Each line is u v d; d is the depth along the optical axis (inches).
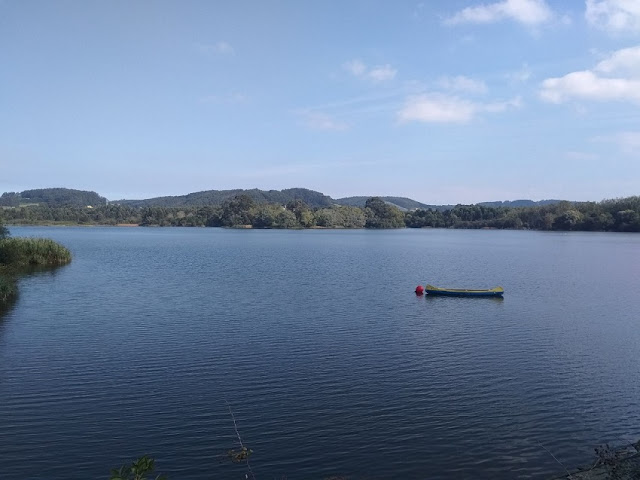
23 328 1379.2
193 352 1155.9
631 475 631.2
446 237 7283.5
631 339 1301.7
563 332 1378.0
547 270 2974.9
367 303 1807.3
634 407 864.3
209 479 639.1
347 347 1206.9
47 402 865.5
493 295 1975.9
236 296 1930.4
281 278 2512.3
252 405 858.8
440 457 697.0
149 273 2687.0
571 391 933.2
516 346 1229.1
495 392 925.8
